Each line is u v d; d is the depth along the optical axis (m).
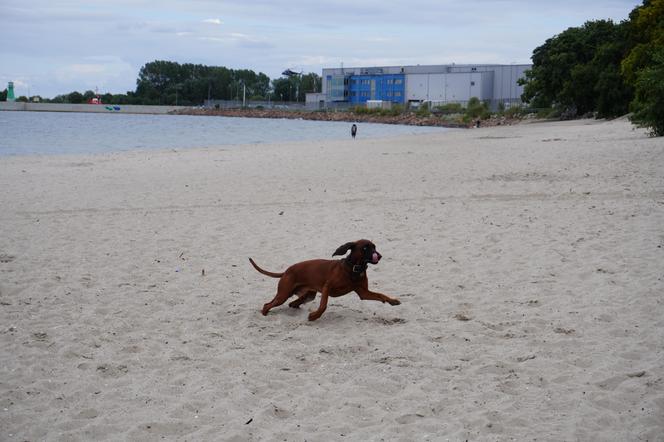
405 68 164.75
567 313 7.95
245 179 22.27
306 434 5.23
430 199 16.98
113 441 5.18
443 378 6.26
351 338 7.41
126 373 6.53
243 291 9.39
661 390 5.79
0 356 6.95
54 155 34.50
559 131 49.44
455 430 5.23
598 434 5.10
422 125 115.12
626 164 21.91
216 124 104.88
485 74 147.50
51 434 5.29
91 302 8.89
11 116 126.06
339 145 42.66
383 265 10.53
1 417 5.57
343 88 171.75
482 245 11.67
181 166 27.36
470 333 7.44
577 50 78.50
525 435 5.13
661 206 14.26
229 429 5.32
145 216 15.38
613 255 10.50
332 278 7.77
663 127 32.09
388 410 5.64
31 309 8.57
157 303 8.84
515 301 8.52
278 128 91.31
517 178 20.33
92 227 14.09
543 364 6.48
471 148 35.03
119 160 30.75
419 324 7.82
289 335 7.55
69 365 6.73
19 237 13.07
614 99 64.00
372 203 16.64
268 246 12.12
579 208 14.68
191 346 7.24
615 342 6.97
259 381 6.29
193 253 11.67
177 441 5.17
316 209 15.94
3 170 25.88
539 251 11.05
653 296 8.38
